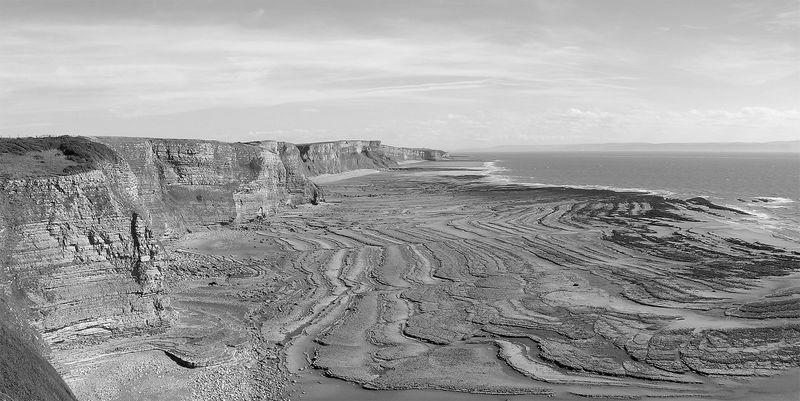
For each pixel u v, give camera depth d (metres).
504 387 39.56
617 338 46.97
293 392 39.12
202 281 63.00
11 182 39.84
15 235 38.75
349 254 77.75
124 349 41.97
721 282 61.38
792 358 42.31
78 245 41.12
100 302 41.69
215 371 41.47
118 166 57.09
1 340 31.58
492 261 73.25
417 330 49.44
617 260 72.62
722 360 42.41
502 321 51.28
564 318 51.81
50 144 50.03
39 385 30.11
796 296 54.97
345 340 47.47
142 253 44.12
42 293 38.97
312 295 59.19
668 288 59.81
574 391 38.94
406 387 39.81
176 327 46.84
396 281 64.50
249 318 52.22
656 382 39.88
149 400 37.09
